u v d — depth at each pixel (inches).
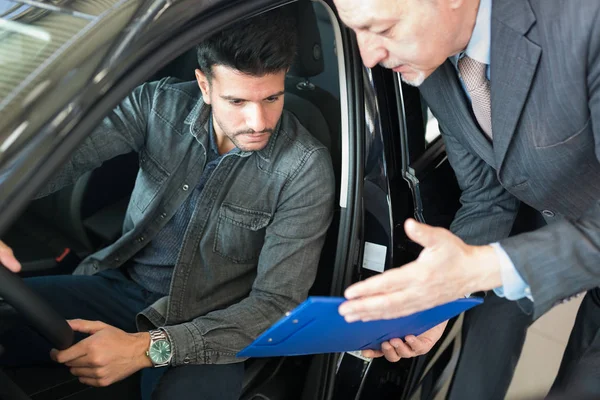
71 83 43.1
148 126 67.5
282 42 55.9
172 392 61.1
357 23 45.9
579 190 56.1
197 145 66.4
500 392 75.4
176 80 69.6
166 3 46.1
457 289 44.5
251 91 57.1
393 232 67.9
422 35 46.3
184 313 66.2
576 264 45.1
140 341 58.9
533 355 90.7
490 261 44.3
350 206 63.9
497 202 66.4
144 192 68.7
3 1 47.1
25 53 44.7
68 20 45.9
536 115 51.6
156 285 72.1
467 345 75.1
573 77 48.3
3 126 42.1
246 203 65.1
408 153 68.9
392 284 42.7
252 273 68.8
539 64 49.4
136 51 44.6
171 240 70.1
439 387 74.7
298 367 70.0
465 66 54.1
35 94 42.9
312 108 70.9
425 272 42.7
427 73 49.7
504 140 53.6
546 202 58.3
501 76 50.8
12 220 40.3
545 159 53.4
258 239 66.4
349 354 70.2
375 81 64.3
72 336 49.0
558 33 47.7
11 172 40.8
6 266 45.3
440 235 42.3
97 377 56.6
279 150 64.1
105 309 71.2
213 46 55.4
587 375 68.7
